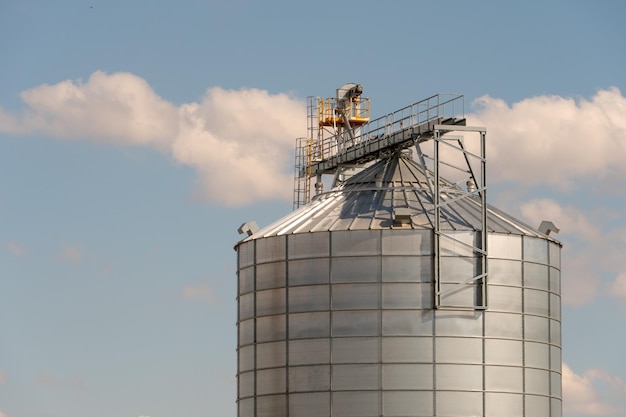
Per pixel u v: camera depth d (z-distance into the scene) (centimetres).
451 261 8706
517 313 8825
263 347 8994
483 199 8800
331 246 8788
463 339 8656
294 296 8869
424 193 9138
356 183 9356
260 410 8950
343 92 11650
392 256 8694
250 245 9175
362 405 8606
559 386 9075
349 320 8700
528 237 8938
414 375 8600
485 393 8656
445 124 9000
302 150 11738
